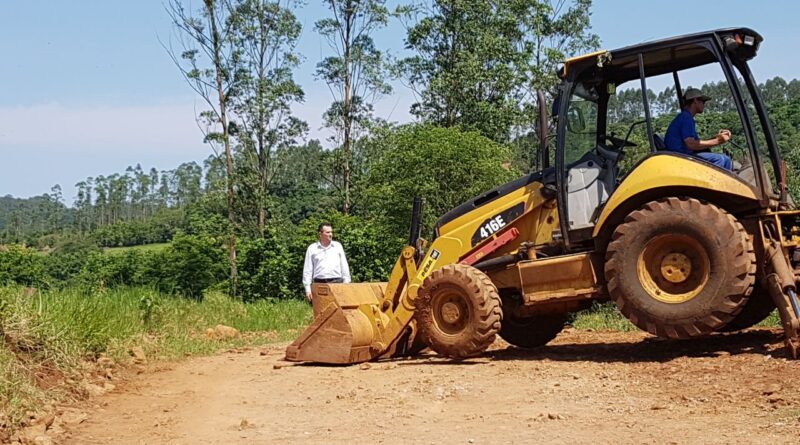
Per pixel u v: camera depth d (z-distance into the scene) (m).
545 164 9.24
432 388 7.75
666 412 6.23
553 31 34.06
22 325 8.26
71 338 8.98
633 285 8.23
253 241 30.20
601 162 9.00
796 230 8.26
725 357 7.92
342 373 9.01
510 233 9.38
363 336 9.68
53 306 9.36
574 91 9.12
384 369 9.05
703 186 8.02
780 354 7.66
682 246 8.10
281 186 44.53
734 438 5.41
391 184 21.12
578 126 9.15
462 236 9.60
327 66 36.78
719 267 7.86
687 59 8.84
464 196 20.53
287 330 15.22
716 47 8.28
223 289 28.86
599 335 11.42
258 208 35.81
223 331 13.95
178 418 6.98
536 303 9.05
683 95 8.84
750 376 6.99
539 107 9.21
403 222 21.05
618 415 6.27
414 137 21.12
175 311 14.13
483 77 32.88
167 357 10.59
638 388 7.11
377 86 36.81
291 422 6.71
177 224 70.81
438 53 35.53
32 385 7.30
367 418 6.71
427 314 9.30
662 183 8.19
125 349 9.99
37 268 37.12
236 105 35.47
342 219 28.34
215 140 35.28
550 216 9.25
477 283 8.99
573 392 7.16
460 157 20.42
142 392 8.23
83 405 7.45
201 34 34.62
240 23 34.47
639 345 9.52
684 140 8.48
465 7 34.19
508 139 32.75
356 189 35.09
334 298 9.69
